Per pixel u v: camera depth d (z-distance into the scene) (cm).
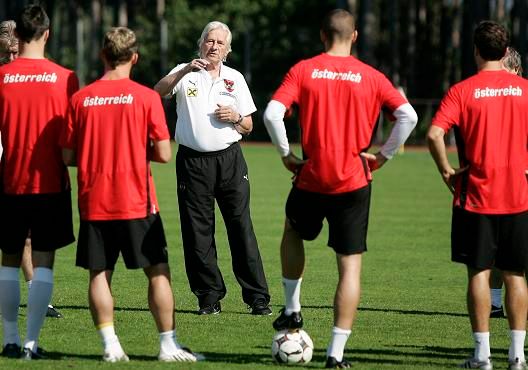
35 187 2380
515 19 19625
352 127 2280
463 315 3195
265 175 9538
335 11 2325
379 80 2300
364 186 2303
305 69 2289
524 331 2373
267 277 3934
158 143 2294
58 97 2386
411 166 11088
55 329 2812
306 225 2361
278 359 2392
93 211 2291
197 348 2594
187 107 3111
